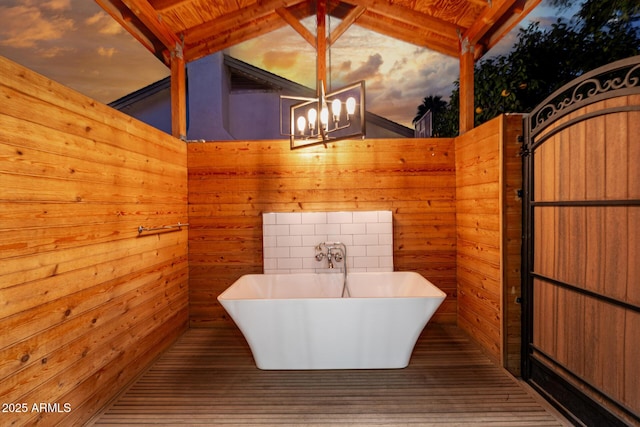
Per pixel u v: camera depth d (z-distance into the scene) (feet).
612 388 5.12
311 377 7.45
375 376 7.46
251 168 10.75
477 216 9.07
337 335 7.68
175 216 9.84
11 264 4.33
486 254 8.54
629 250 4.83
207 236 10.75
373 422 5.84
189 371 7.82
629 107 4.76
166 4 8.73
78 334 5.64
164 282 9.05
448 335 9.81
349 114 6.66
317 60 10.15
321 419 5.95
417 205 10.70
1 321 4.17
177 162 10.02
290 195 10.73
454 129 15.89
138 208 7.75
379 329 7.65
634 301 4.75
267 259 10.57
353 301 7.55
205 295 10.78
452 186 10.66
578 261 5.85
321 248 10.48
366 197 10.69
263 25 11.02
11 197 4.36
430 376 7.45
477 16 9.26
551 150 6.60
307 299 7.56
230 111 18.71
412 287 9.44
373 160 10.69
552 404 6.34
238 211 10.75
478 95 13.64
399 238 10.73
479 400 6.52
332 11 11.32
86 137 5.91
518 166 7.68
